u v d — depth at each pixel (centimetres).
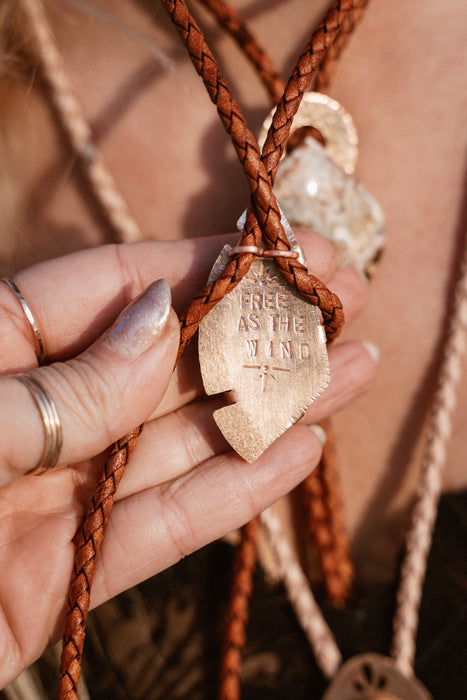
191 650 26
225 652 26
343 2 24
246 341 24
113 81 30
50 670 27
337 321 24
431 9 28
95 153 29
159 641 26
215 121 29
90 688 26
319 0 29
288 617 26
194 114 29
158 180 30
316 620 26
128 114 30
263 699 26
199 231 30
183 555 25
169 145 30
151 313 23
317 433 26
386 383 29
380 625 26
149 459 25
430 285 29
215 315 24
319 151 27
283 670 26
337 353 26
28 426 22
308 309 24
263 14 29
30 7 29
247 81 29
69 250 30
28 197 30
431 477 27
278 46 29
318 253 26
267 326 24
